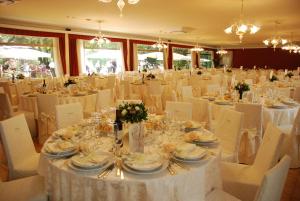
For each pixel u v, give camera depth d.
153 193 1.58
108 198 1.60
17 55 9.23
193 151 1.88
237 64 21.62
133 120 1.94
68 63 10.62
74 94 5.53
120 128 2.10
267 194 1.28
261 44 20.09
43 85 6.36
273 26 10.22
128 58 13.09
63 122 3.06
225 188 2.26
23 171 2.47
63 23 9.37
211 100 4.85
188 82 9.28
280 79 9.40
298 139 3.63
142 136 2.00
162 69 15.26
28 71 9.62
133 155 1.80
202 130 2.54
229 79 10.43
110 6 6.54
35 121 5.23
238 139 2.80
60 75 10.39
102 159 1.74
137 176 1.62
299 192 3.03
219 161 2.02
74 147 2.02
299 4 6.38
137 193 1.58
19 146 2.61
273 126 2.36
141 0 5.93
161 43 13.60
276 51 19.81
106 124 2.43
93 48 11.79
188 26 10.09
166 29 11.07
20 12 7.29
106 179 1.59
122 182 1.57
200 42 17.98
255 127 3.54
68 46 10.54
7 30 8.55
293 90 6.51
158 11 7.20
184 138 2.27
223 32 12.14
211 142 2.15
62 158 1.93
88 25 9.89
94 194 1.63
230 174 2.34
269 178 1.25
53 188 1.88
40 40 9.86
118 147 2.00
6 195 1.99
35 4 6.29
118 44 12.84
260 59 20.58
